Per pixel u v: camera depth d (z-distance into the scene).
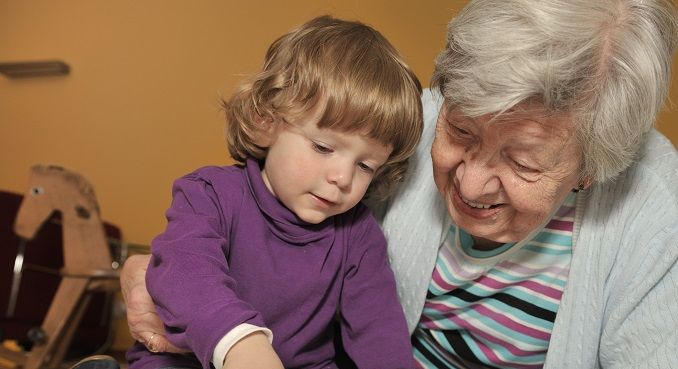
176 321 0.74
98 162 3.61
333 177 0.88
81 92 3.68
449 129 0.81
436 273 1.04
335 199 0.89
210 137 3.49
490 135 0.75
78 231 2.39
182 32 3.57
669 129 2.35
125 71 3.63
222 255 0.83
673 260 0.87
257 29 3.46
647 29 0.75
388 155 0.94
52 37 3.74
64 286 2.34
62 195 2.39
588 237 0.93
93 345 3.01
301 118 0.87
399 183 1.09
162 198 3.51
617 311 0.91
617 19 0.74
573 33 0.71
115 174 3.58
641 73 0.74
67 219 2.39
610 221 0.92
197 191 0.91
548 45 0.71
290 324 0.94
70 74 3.70
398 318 0.99
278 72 0.92
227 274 0.81
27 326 2.78
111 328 3.09
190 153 3.51
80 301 2.37
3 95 3.78
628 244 0.91
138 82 3.61
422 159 1.09
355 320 0.98
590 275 0.93
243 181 0.95
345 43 0.94
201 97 3.51
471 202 0.83
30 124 3.72
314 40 0.95
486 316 1.03
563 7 0.72
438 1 3.14
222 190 0.92
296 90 0.88
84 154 3.63
